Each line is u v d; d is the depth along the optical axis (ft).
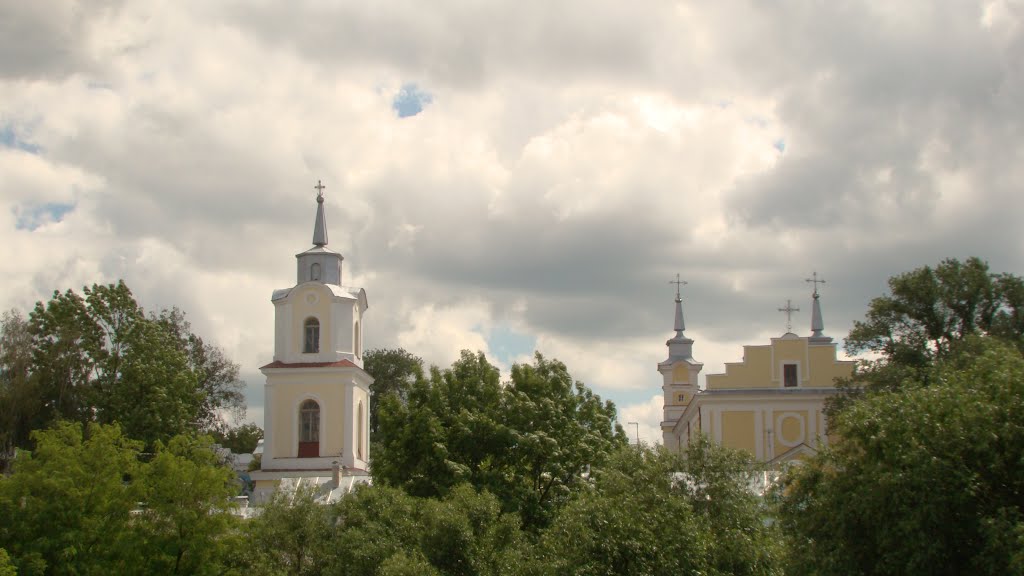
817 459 125.49
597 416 206.80
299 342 293.84
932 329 248.32
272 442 287.69
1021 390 114.21
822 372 299.99
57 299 286.25
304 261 302.25
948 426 113.39
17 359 273.95
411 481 183.01
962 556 110.52
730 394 299.17
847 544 116.67
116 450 172.04
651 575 127.95
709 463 145.89
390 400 193.77
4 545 158.30
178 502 169.78
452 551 148.15
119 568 163.12
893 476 110.93
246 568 165.68
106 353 287.69
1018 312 242.37
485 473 182.39
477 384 196.75
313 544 161.99
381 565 145.59
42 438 171.73
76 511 162.30
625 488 142.51
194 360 328.90
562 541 132.87
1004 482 111.65
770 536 140.77
